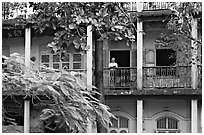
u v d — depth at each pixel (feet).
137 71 58.18
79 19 24.12
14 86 19.70
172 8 41.34
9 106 55.36
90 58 57.88
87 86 22.62
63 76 20.54
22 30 62.34
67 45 24.70
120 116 60.85
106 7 25.22
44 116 19.66
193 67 56.13
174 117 59.36
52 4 25.66
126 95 57.93
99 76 28.50
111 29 25.02
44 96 21.18
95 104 22.94
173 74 58.13
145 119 60.23
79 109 20.26
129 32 25.89
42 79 19.90
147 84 58.39
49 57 63.93
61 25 24.89
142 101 57.93
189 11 39.14
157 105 60.03
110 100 60.39
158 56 61.46
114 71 58.90
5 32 61.87
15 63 19.97
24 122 56.75
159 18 57.36
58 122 20.08
